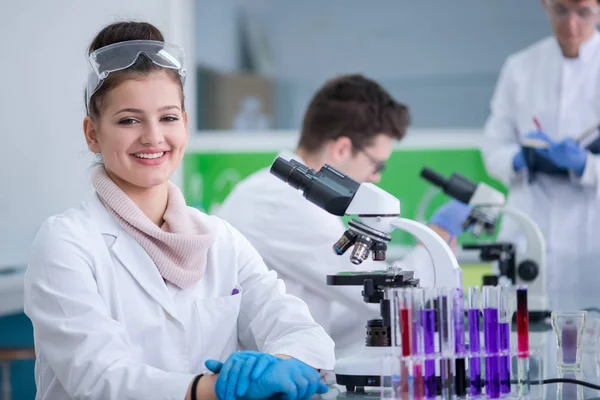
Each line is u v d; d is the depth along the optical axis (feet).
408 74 23.27
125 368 6.59
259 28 24.08
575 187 17.33
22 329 18.35
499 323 6.51
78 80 21.90
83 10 22.00
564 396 6.85
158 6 24.22
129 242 7.52
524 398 6.63
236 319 7.93
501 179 18.08
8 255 18.85
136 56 7.23
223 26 24.32
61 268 6.99
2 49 19.17
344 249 7.30
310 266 10.28
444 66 23.06
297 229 10.39
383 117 11.39
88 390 6.57
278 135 23.70
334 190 7.05
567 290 17.47
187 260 7.65
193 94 24.53
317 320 10.43
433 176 12.64
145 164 7.33
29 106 20.15
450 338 6.34
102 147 7.41
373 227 7.13
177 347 7.52
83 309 6.86
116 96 7.22
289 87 24.04
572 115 18.16
